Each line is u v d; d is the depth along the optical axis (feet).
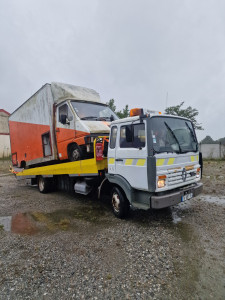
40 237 12.10
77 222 14.30
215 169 38.81
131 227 12.96
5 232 12.96
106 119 19.34
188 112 58.29
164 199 11.51
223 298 7.03
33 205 19.17
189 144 14.44
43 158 22.90
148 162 11.46
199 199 18.93
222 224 13.05
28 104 25.57
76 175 17.58
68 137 18.56
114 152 14.32
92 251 10.30
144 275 8.34
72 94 19.53
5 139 91.61
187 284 7.75
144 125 11.98
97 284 7.89
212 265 8.86
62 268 8.96
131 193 12.97
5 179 38.75
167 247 10.41
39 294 7.44
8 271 8.86
